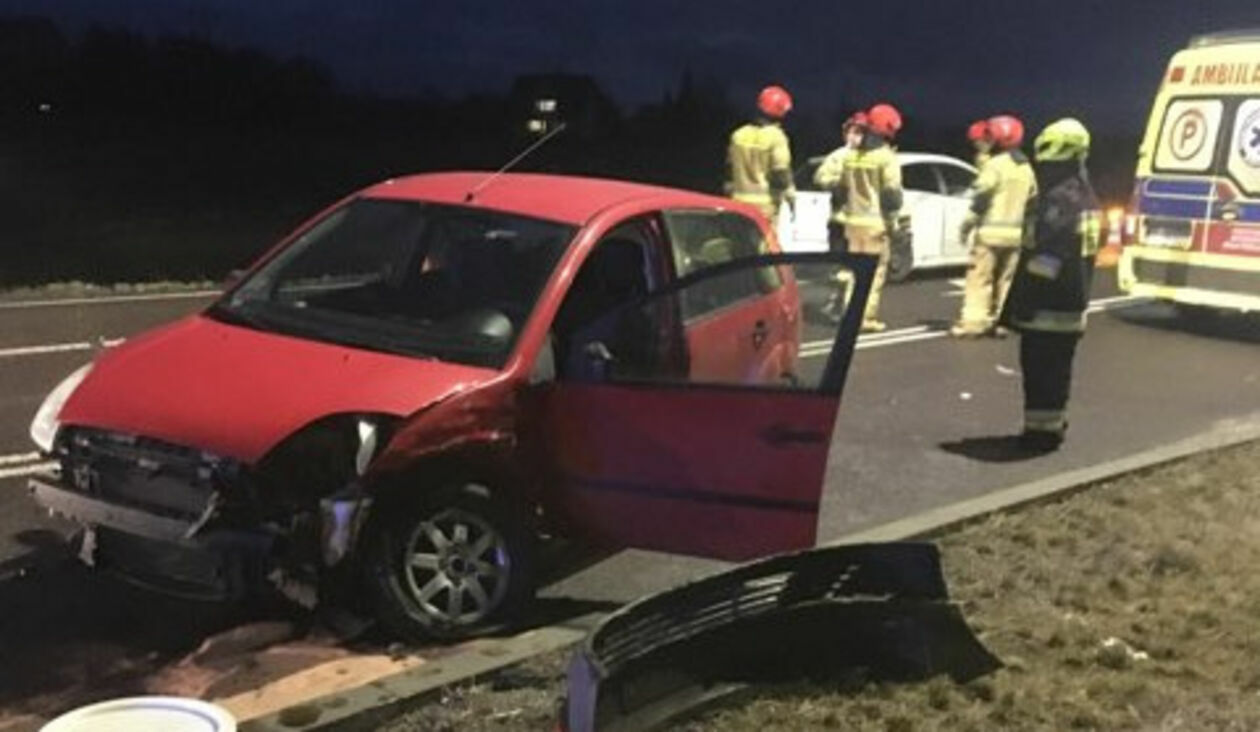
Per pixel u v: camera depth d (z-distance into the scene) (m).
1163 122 13.92
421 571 4.99
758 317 6.12
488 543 5.07
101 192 22.33
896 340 12.42
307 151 28.97
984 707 4.39
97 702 4.46
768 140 12.14
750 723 4.16
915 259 16.75
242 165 26.38
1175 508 6.92
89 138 28.94
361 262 5.85
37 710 4.41
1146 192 14.06
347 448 4.83
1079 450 8.48
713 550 4.98
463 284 5.54
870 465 8.00
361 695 4.35
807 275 5.16
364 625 5.03
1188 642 5.05
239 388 4.95
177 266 16.50
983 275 12.49
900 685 4.47
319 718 4.18
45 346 10.65
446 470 4.96
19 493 6.65
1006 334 12.70
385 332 5.37
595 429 5.05
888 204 12.68
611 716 3.82
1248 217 13.19
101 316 12.36
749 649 4.31
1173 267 13.81
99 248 17.38
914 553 4.50
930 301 15.06
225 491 4.64
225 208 21.59
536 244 5.62
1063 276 8.22
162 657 4.84
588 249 5.59
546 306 5.33
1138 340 13.20
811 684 4.41
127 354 5.36
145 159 26.50
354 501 4.71
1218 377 11.30
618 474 5.05
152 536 4.72
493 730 4.25
